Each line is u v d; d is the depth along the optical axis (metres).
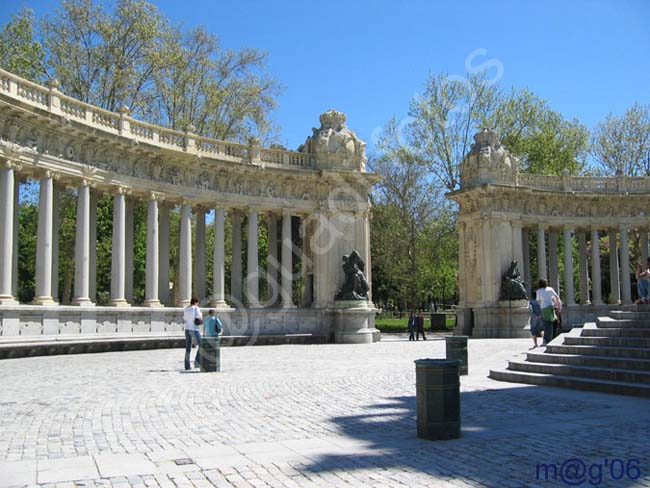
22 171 33.97
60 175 35.19
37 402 16.38
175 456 10.68
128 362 27.97
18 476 9.48
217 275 43.88
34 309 31.45
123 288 38.06
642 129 70.06
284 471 9.76
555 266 59.12
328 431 12.75
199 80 54.47
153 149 39.34
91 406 15.78
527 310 51.44
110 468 9.93
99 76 49.56
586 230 59.69
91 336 34.38
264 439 12.01
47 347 31.25
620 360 19.55
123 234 38.28
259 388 19.23
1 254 31.03
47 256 33.56
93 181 36.75
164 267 43.53
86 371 23.95
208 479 9.33
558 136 70.62
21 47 46.72
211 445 11.50
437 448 11.25
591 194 56.34
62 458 10.55
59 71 47.28
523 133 68.94
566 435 12.36
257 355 33.28
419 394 12.19
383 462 10.29
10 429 12.95
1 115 31.22
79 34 48.88
